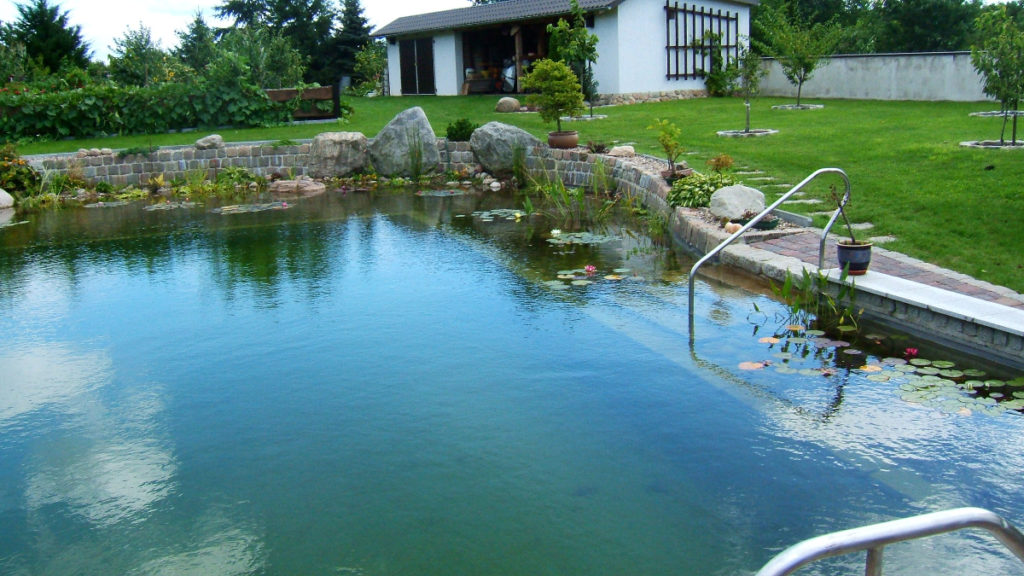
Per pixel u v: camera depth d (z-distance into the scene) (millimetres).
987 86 11070
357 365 5918
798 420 4703
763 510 3820
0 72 24828
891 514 3721
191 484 4355
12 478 4508
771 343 5867
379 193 14805
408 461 4480
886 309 5938
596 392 5246
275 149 16375
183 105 18734
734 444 4473
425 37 27266
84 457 4715
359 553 3666
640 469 4262
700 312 6660
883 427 4551
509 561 3549
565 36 19312
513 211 12180
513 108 20750
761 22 25969
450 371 5715
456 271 8523
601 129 16969
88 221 12680
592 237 9922
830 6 36969
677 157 12133
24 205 14500
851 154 11797
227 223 12047
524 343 6199
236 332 6805
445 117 19969
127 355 6359
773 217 8023
